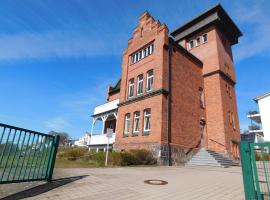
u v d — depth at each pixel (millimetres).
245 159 4457
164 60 17484
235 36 25953
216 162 15125
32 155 6055
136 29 22047
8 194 5027
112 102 23266
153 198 5160
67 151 17578
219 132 19234
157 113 15984
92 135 25438
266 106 28766
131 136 17859
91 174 8406
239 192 5855
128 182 7070
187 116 18234
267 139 27609
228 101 21406
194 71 21062
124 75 21719
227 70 23156
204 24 23453
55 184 6258
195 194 5598
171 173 9773
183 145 16828
